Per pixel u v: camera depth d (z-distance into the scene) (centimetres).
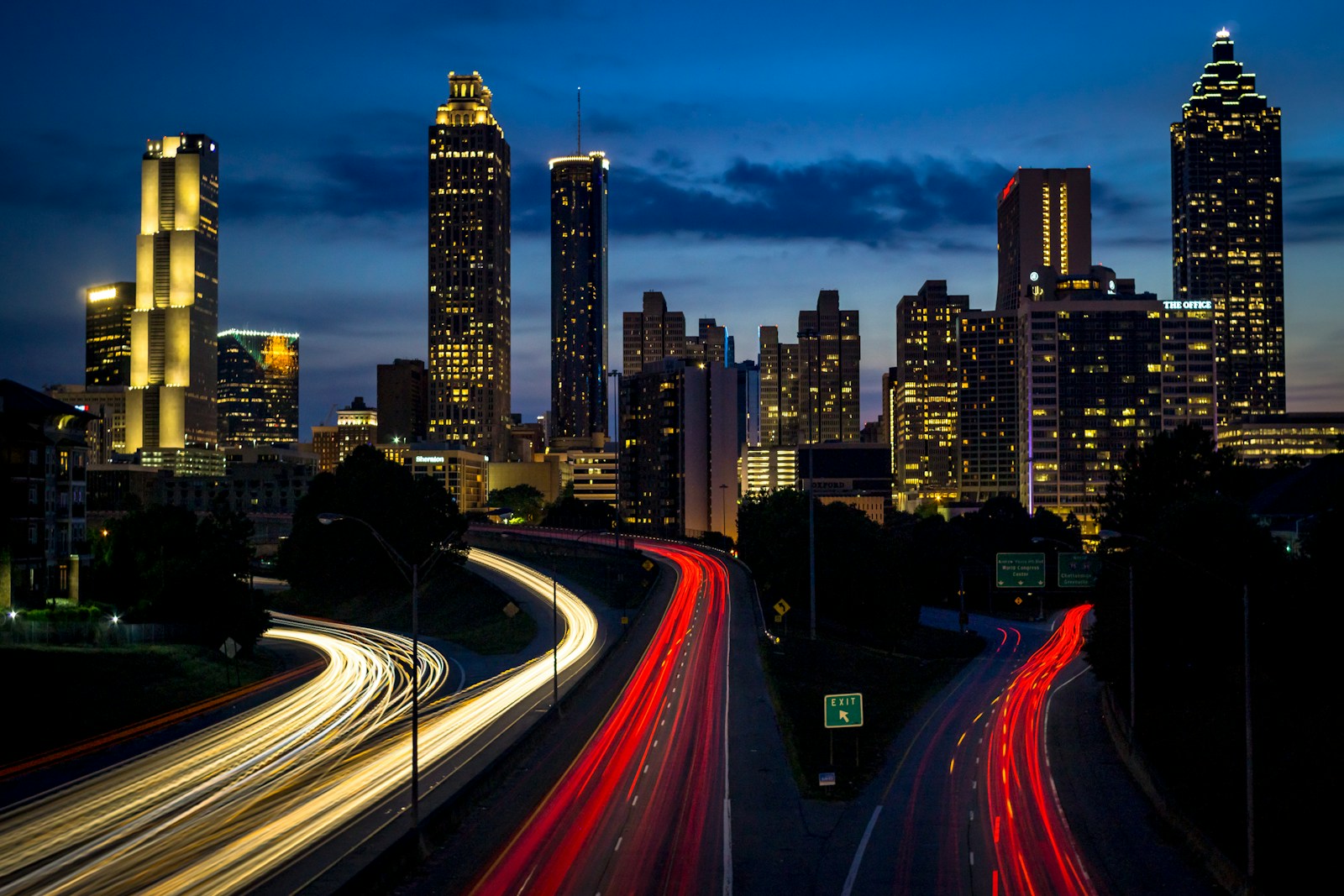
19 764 6431
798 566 13275
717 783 6047
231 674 9650
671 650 10844
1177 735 7181
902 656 12438
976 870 4634
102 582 12225
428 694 9169
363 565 16412
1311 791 5538
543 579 16938
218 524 13512
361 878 4100
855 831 5216
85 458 11800
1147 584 8044
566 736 7269
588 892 4291
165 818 5169
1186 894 4350
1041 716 8419
